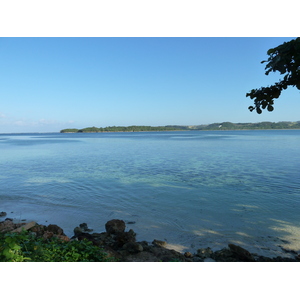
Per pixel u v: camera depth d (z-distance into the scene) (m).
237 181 16.75
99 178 18.12
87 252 5.66
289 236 8.09
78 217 10.09
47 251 5.45
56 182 16.86
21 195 13.53
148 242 7.71
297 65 3.44
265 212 10.48
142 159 29.92
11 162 28.23
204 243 7.64
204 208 11.07
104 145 57.59
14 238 4.73
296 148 42.41
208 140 74.56
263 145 50.31
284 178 17.48
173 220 9.62
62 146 56.22
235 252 6.68
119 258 6.29
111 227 8.27
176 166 23.86
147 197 12.93
